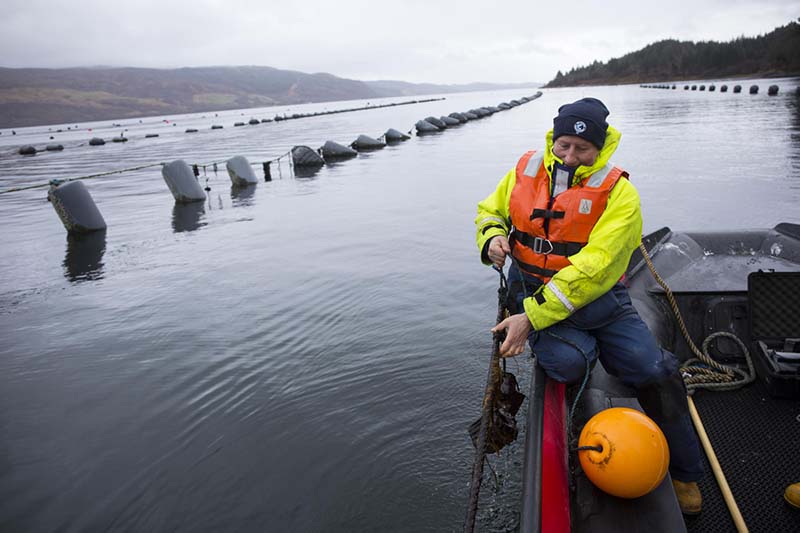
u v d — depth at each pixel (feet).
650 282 11.50
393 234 25.86
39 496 10.15
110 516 9.53
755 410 9.55
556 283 6.16
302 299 18.60
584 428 6.15
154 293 20.54
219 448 11.11
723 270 12.00
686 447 6.90
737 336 10.74
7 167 75.00
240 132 122.72
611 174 6.33
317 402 12.42
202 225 31.55
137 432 11.93
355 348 14.79
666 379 6.72
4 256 27.53
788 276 9.54
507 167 44.65
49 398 13.58
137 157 76.95
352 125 120.16
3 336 17.70
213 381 13.71
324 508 9.28
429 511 9.06
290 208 34.47
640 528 5.62
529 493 5.66
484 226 7.52
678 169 36.47
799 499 7.52
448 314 16.52
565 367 6.69
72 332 17.54
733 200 27.30
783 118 63.36
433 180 40.78
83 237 30.58
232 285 20.59
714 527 7.42
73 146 114.52
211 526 9.11
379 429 11.27
